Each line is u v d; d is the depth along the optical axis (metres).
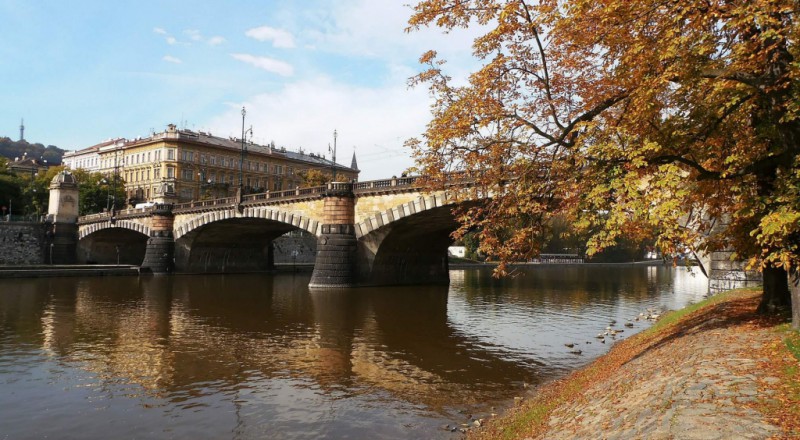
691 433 7.92
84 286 58.75
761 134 13.40
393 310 40.12
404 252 64.31
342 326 32.44
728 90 12.96
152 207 83.50
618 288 62.16
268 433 14.62
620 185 12.57
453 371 21.22
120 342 27.06
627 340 24.77
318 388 18.92
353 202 58.50
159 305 42.41
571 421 11.50
